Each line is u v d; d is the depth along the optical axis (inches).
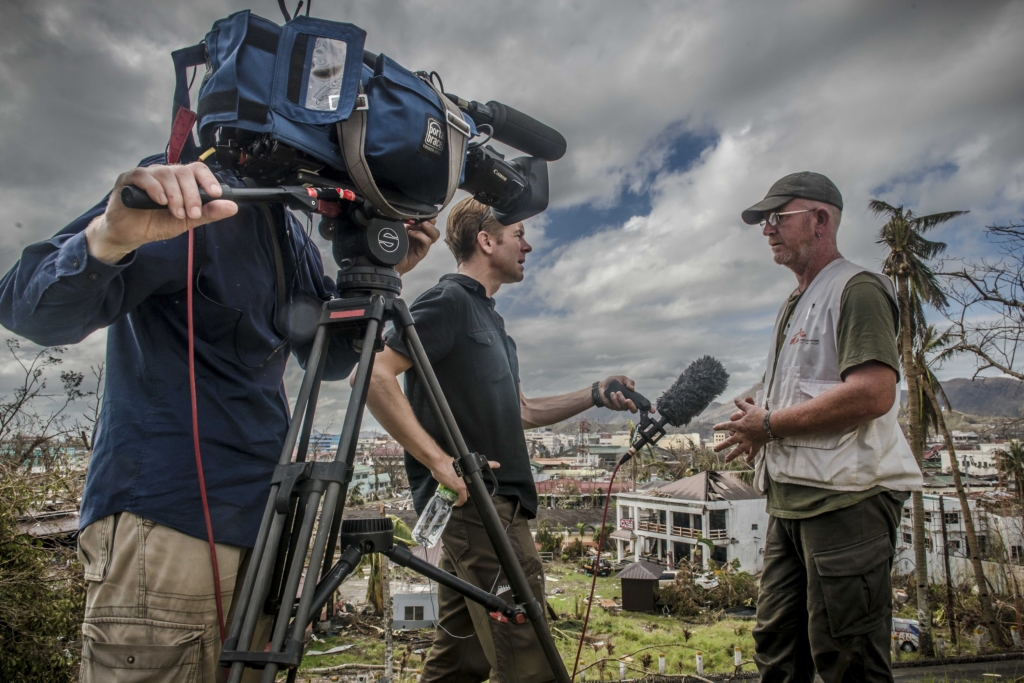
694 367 90.8
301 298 59.2
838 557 81.9
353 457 44.2
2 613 210.2
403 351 74.4
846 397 80.1
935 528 843.4
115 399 49.3
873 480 81.2
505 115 71.9
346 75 45.6
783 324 101.8
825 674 82.7
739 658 312.7
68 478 242.2
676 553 1323.8
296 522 46.1
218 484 48.6
